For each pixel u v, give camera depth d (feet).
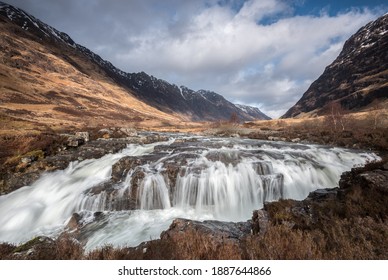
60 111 303.89
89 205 41.52
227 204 44.32
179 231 23.58
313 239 16.85
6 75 382.01
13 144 65.82
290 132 151.53
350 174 33.99
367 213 20.88
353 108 553.23
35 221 39.27
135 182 43.11
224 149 73.31
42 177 54.95
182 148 76.23
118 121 343.05
